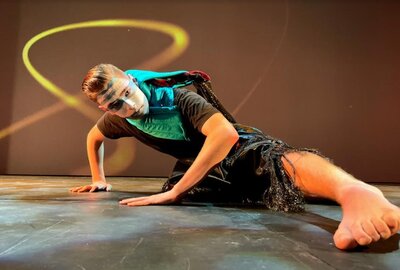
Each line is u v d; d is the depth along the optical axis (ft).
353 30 10.80
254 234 2.15
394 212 1.92
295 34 10.81
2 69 10.72
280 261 1.60
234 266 1.52
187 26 10.85
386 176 10.53
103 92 3.15
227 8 10.87
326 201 3.62
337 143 10.60
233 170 3.61
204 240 1.98
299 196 3.06
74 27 10.81
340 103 10.66
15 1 10.84
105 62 10.78
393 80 10.69
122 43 10.81
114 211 2.98
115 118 4.07
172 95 3.58
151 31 10.84
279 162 3.18
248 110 10.69
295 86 10.70
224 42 10.80
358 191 2.18
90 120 10.54
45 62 10.73
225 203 3.68
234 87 10.73
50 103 10.62
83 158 10.48
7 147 10.55
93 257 1.63
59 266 1.50
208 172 3.28
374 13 10.82
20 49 10.77
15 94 10.66
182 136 3.67
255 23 10.84
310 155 2.97
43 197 4.02
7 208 3.11
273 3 10.88
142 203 3.36
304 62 10.75
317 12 10.85
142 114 3.45
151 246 1.83
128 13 10.86
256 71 10.74
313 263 1.59
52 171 10.50
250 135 3.74
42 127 10.57
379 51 10.75
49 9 10.84
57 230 2.21
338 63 10.74
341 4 10.85
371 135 10.60
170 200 3.36
